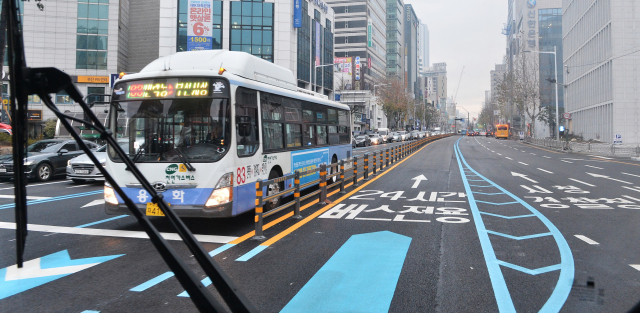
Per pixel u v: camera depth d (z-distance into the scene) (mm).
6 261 5977
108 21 49688
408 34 181875
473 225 8359
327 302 4473
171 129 7480
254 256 6211
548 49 88812
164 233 7648
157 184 7359
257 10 51094
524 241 7105
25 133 1693
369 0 115938
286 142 10211
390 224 8461
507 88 72250
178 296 4637
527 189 13891
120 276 5328
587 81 57188
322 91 67000
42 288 4898
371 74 116688
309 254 6320
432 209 10164
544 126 82688
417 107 128125
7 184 15281
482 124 176875
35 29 48375
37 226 8305
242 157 7844
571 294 4695
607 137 49562
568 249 6602
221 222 8734
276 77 10227
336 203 11109
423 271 5516
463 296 4641
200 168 7289
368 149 43375
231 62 8461
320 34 65688
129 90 7668
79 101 1879
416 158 29406
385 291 4797
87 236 7484
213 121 7441
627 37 46938
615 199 11781
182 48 48969
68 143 17438
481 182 15852
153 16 60844
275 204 9664
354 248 6652
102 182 15977
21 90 1667
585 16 58000
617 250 6551
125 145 7570
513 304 4414
